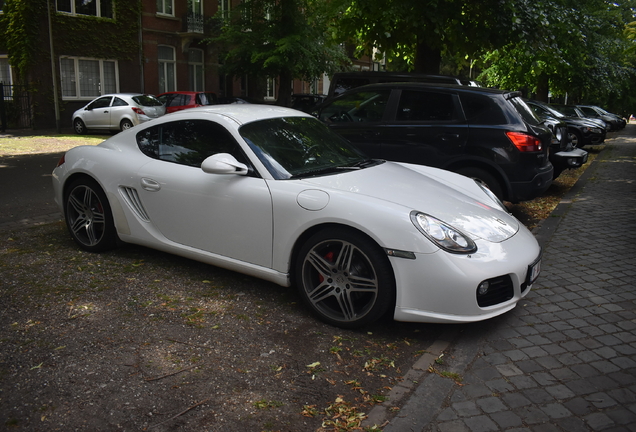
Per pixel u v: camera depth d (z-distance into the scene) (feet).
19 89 70.13
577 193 29.12
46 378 9.09
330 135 15.10
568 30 40.88
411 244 10.48
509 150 19.57
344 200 11.18
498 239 11.37
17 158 40.22
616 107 155.02
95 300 12.39
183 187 13.28
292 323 11.66
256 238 12.26
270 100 105.60
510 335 11.45
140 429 7.86
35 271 14.14
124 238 14.75
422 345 10.94
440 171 15.35
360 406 8.68
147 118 62.28
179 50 89.71
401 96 21.94
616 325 12.03
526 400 8.94
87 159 15.16
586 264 16.37
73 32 73.41
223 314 11.94
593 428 8.20
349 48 124.77
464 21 35.78
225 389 8.98
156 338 10.67
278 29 76.28
